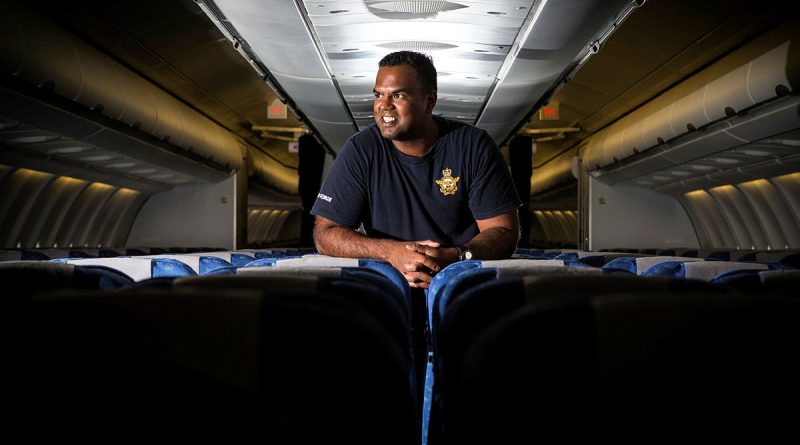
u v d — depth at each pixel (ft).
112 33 30.63
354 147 14.25
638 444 4.30
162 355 4.40
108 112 32.68
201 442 4.39
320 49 26.45
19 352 4.36
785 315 4.24
